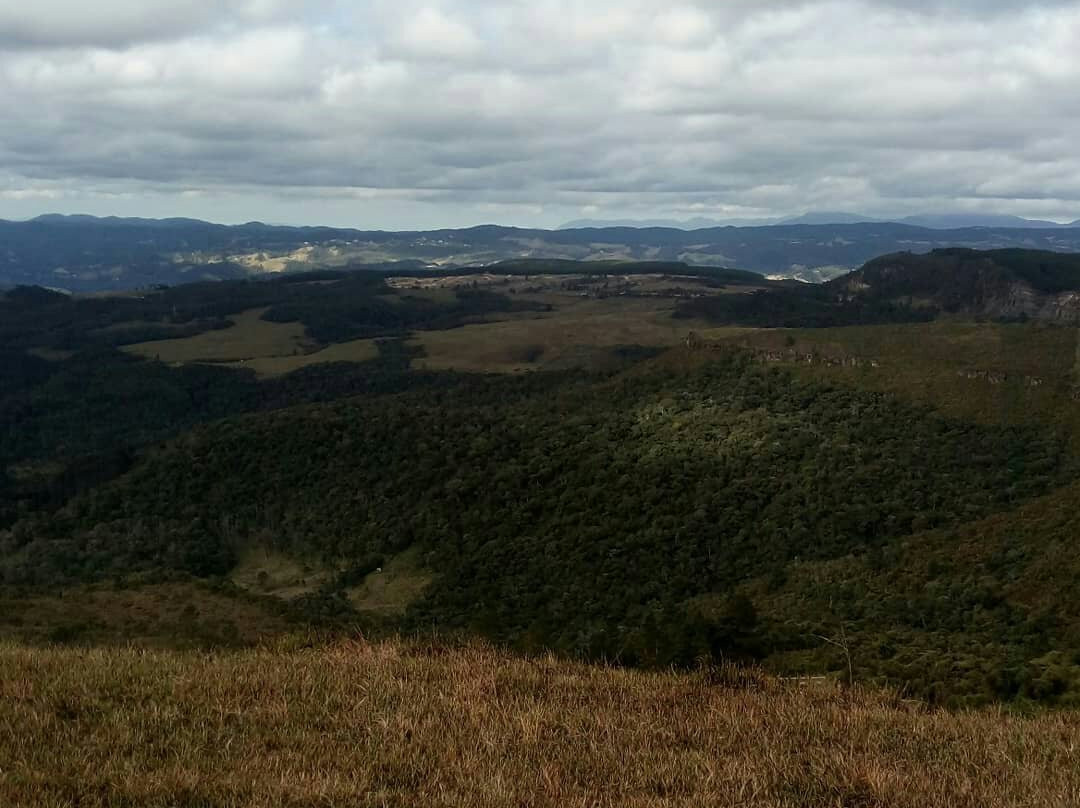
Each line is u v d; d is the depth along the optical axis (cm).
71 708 793
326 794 612
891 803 661
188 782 613
